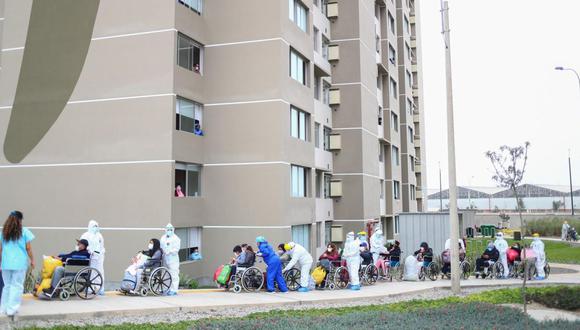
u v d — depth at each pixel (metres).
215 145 23.03
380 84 39.84
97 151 21.75
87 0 22.56
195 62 23.06
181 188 21.69
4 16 24.09
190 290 15.52
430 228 26.70
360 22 32.88
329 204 31.36
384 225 39.34
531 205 104.38
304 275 16.00
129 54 21.66
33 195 22.61
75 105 22.34
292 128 24.20
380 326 9.77
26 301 11.92
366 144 32.94
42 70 23.11
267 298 14.06
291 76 24.28
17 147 23.08
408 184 46.59
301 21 26.16
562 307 13.44
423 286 17.89
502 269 20.98
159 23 21.33
